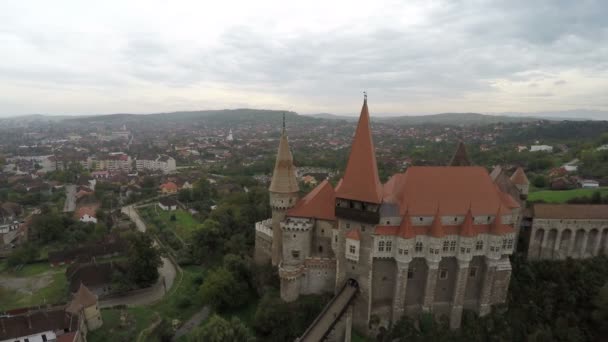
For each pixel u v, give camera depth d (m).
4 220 149.62
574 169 167.00
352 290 73.94
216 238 113.81
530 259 87.88
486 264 75.06
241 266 94.94
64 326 72.12
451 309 76.12
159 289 99.19
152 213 167.00
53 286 100.56
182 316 88.88
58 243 129.38
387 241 72.06
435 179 76.31
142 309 87.44
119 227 143.12
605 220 86.00
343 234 75.44
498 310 77.38
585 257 88.31
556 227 86.25
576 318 77.50
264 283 88.12
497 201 76.44
